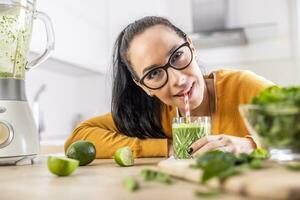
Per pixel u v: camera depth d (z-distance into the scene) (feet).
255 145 3.30
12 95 3.50
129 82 4.66
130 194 1.81
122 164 3.15
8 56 3.54
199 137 3.53
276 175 1.80
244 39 9.53
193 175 2.02
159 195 1.75
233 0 9.77
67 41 7.92
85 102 10.53
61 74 9.77
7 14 3.57
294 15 9.45
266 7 9.61
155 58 3.94
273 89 2.41
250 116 2.27
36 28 6.75
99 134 4.41
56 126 9.41
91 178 2.49
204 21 9.88
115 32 9.95
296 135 2.14
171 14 10.28
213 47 10.00
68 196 1.87
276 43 9.62
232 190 1.71
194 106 4.23
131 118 4.69
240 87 4.52
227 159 2.15
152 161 3.55
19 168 3.27
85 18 8.82
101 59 9.59
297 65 9.47
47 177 2.62
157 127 4.73
